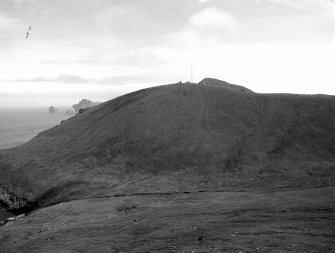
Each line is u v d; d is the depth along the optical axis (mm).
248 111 111688
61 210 69625
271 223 40469
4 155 129375
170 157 94312
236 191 69312
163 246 36844
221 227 41406
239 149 93250
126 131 111938
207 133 102375
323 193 55031
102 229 50125
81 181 92062
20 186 101250
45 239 49250
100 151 106688
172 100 123125
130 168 94188
